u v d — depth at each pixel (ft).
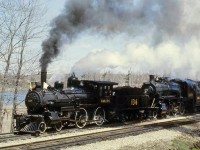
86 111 57.93
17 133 49.60
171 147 45.06
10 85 68.33
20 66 69.87
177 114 89.04
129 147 41.93
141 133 52.54
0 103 68.08
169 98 83.25
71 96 55.36
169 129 58.65
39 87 52.03
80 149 38.83
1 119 68.69
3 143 41.11
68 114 54.29
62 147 39.32
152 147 43.34
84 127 57.98
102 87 61.67
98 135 48.47
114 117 65.26
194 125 67.15
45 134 48.67
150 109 76.18
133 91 71.05
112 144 42.63
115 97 65.31
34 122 49.06
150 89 77.87
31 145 39.91
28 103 51.24
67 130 53.06
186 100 92.89
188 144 49.19
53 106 52.08
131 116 71.51
